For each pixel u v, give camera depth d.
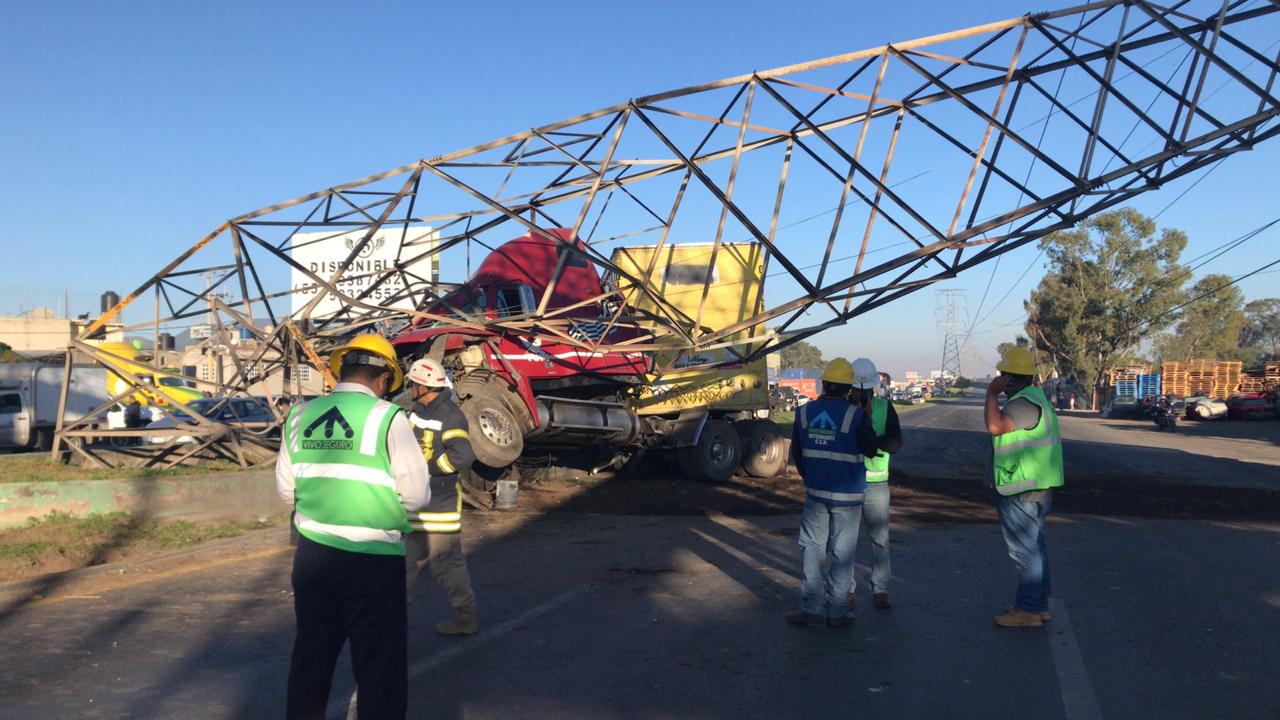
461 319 13.33
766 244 11.62
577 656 5.67
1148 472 19.38
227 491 11.04
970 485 15.85
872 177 11.47
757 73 11.20
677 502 13.52
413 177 12.38
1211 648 5.86
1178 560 8.90
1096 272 74.31
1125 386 70.44
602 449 15.97
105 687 5.02
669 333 13.40
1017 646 5.95
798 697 4.95
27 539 9.22
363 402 3.66
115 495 10.32
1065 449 26.69
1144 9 10.87
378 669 3.55
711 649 5.85
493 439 12.57
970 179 11.32
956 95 11.20
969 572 8.39
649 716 4.63
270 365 14.40
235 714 4.60
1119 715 4.68
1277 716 4.65
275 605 6.98
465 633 6.10
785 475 17.89
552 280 12.35
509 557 9.17
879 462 6.90
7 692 4.91
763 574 8.27
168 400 13.23
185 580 7.89
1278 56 10.80
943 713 4.71
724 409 17.30
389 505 3.59
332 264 23.56
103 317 13.55
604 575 8.24
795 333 12.82
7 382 21.75
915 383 192.50
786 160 12.09
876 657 5.70
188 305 14.12
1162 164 11.41
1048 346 80.69
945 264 11.91
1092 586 7.72
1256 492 14.82
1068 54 11.26
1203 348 95.44
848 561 6.38
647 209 13.61
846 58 11.22
